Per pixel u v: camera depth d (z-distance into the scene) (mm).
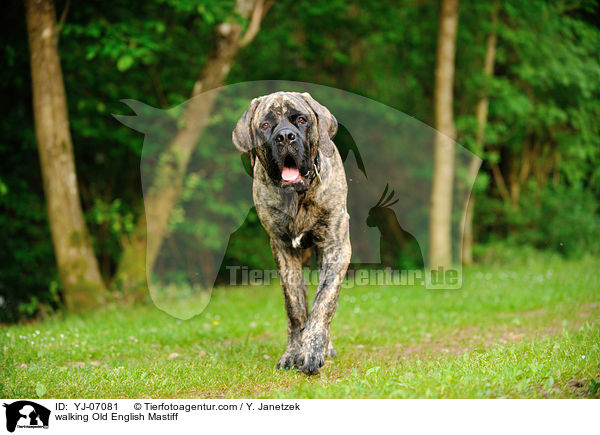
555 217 16141
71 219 10383
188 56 13680
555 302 8953
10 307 11930
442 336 7230
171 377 5293
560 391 4273
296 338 5434
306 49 14922
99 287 10617
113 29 10664
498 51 16141
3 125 12516
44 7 9984
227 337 7695
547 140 16938
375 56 15781
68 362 6297
